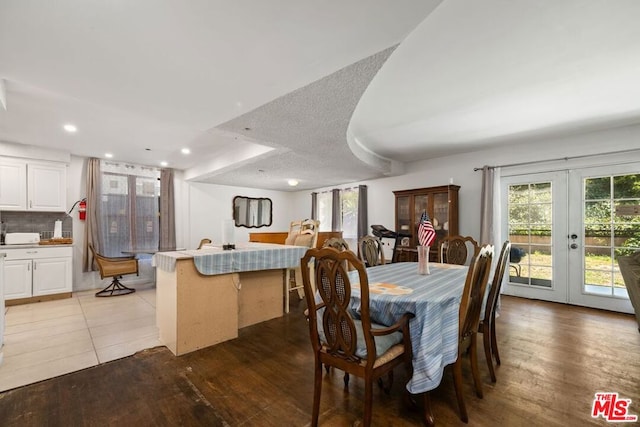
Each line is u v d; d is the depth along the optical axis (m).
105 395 1.88
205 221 6.36
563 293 3.95
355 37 1.49
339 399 1.84
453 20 1.62
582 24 1.66
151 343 2.67
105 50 1.60
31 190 4.16
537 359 2.33
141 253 4.61
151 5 1.26
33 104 2.67
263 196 7.46
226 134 3.00
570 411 1.70
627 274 2.83
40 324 3.15
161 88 2.03
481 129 3.58
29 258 3.98
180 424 1.61
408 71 2.18
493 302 2.11
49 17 1.33
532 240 4.21
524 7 1.52
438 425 1.59
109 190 5.01
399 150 4.62
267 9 1.29
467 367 2.25
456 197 4.75
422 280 2.18
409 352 1.56
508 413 1.68
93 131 3.50
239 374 2.14
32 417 1.67
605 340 2.69
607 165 3.63
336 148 3.54
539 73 2.22
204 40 1.51
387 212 5.83
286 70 1.81
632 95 2.62
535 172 4.16
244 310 3.13
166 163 5.35
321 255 1.47
